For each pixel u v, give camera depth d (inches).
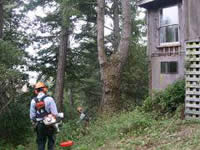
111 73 487.5
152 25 461.1
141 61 657.0
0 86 397.1
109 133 332.8
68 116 783.7
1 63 400.5
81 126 414.6
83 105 920.9
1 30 520.4
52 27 705.0
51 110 256.7
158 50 448.5
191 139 252.4
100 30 507.8
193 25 363.3
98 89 832.9
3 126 433.1
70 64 737.6
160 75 440.1
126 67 645.3
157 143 260.2
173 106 368.2
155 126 313.6
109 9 683.4
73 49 726.5
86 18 665.0
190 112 332.2
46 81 730.2
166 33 438.9
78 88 879.1
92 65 760.3
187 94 339.6
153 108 390.0
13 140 437.1
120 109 485.1
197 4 359.6
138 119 336.5
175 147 239.5
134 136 298.2
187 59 345.4
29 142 432.8
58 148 323.9
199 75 335.9
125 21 499.2
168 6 434.9
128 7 501.4
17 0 679.7
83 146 305.7
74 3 570.6
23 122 455.8
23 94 504.1
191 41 347.9
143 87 659.4
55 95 674.2
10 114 432.8
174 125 306.7
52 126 256.4
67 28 663.8
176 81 398.9
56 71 730.2
